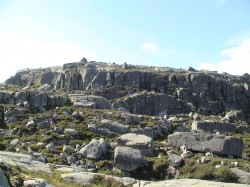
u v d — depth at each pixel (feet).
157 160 222.28
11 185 117.60
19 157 184.03
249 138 361.92
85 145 240.12
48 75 650.84
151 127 304.50
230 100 610.24
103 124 286.05
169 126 332.80
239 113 565.94
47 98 341.82
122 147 221.46
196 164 218.18
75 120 295.28
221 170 202.18
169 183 165.99
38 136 256.73
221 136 253.85
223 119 481.87
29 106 323.57
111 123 287.69
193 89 603.26
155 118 341.00
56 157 219.00
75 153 228.22
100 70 606.96
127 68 655.35
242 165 216.95
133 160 213.25
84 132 270.26
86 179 165.48
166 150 248.11
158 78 598.75
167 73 622.95
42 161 196.95
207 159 224.74
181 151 249.55
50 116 298.76
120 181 167.84
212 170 205.87
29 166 169.37
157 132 302.04
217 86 615.57
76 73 611.47
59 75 626.64
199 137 255.09
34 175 150.20
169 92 583.58
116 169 211.61
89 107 356.18
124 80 587.68
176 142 260.01
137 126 299.99
